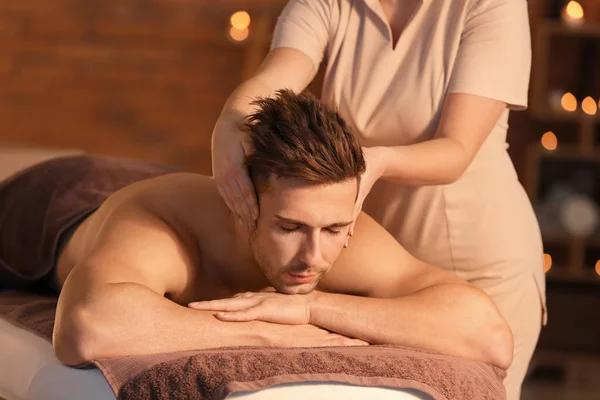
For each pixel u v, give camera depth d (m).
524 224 2.40
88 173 2.75
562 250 6.39
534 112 6.07
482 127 2.19
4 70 6.21
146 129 6.32
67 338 1.79
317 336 1.90
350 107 2.32
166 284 1.99
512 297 2.38
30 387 1.93
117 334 1.77
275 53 2.34
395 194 2.32
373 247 2.15
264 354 1.67
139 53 6.29
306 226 1.83
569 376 5.55
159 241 2.02
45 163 2.79
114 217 2.08
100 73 6.27
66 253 2.57
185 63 6.30
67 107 6.26
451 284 2.06
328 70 2.37
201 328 1.82
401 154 2.00
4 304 2.46
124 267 1.92
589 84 6.32
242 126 1.91
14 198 2.72
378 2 2.31
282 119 1.82
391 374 1.66
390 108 2.28
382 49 2.30
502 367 2.01
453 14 2.25
